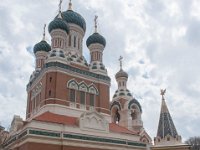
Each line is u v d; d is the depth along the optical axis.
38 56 59.34
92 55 56.12
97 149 41.12
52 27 51.53
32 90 53.75
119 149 43.66
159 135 35.72
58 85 45.97
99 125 43.09
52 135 37.72
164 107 38.72
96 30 58.47
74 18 58.31
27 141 35.69
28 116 52.53
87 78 50.59
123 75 64.50
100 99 50.81
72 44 56.41
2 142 49.53
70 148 38.56
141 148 46.34
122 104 60.88
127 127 57.19
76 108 46.84
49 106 44.38
